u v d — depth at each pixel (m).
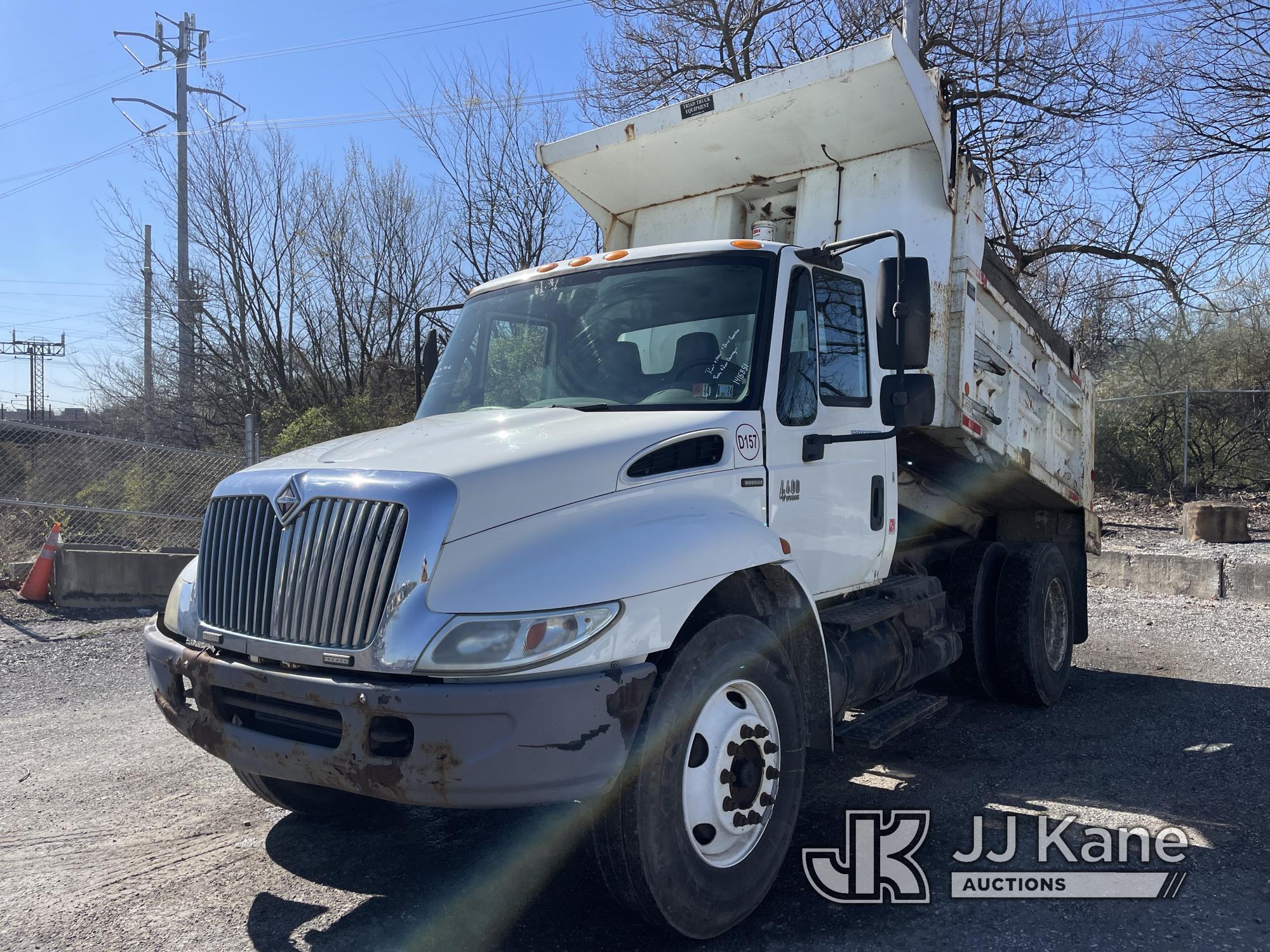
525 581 2.97
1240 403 18.58
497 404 4.47
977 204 5.73
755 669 3.54
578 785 2.90
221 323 22.38
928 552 6.53
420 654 2.89
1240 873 3.83
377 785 2.90
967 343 5.63
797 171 5.87
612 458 3.39
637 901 3.13
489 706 2.82
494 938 3.42
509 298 4.76
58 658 8.02
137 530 11.91
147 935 3.46
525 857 3.92
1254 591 10.34
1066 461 7.46
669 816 3.13
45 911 3.64
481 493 3.08
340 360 22.55
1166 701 6.58
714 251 4.29
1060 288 21.09
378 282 22.28
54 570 9.88
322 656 3.05
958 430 5.64
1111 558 11.56
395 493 3.07
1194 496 18.00
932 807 4.63
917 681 5.32
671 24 20.48
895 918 3.53
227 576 3.49
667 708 3.15
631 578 3.10
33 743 5.79
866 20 19.17
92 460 11.91
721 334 4.14
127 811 4.69
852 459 4.62
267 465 3.70
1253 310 19.08
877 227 5.55
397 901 3.72
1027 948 3.29
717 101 5.73
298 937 3.44
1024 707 6.51
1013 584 6.42
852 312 4.76
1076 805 4.62
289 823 4.54
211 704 3.38
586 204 6.70
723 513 3.63
